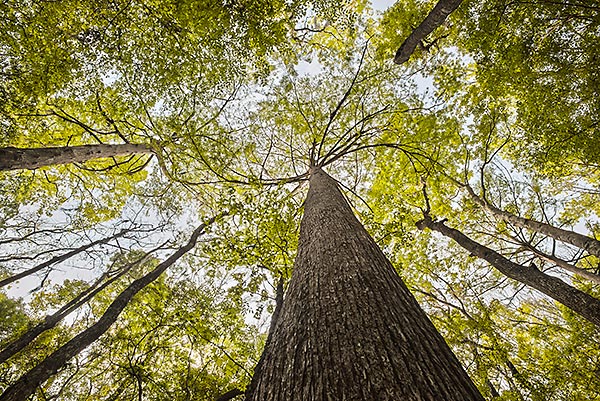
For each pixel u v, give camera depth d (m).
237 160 8.89
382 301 2.06
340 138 10.29
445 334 8.16
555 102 7.25
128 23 6.02
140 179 10.47
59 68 5.96
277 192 6.23
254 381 2.44
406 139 9.45
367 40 9.70
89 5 5.59
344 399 1.30
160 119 8.02
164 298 6.64
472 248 7.93
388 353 1.54
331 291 2.24
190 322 5.68
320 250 3.11
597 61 6.62
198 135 7.30
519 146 8.45
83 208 9.64
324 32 9.41
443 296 9.77
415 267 9.55
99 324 5.27
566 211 9.70
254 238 5.68
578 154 7.52
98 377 6.72
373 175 11.65
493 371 7.66
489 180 9.75
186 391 5.90
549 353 7.73
